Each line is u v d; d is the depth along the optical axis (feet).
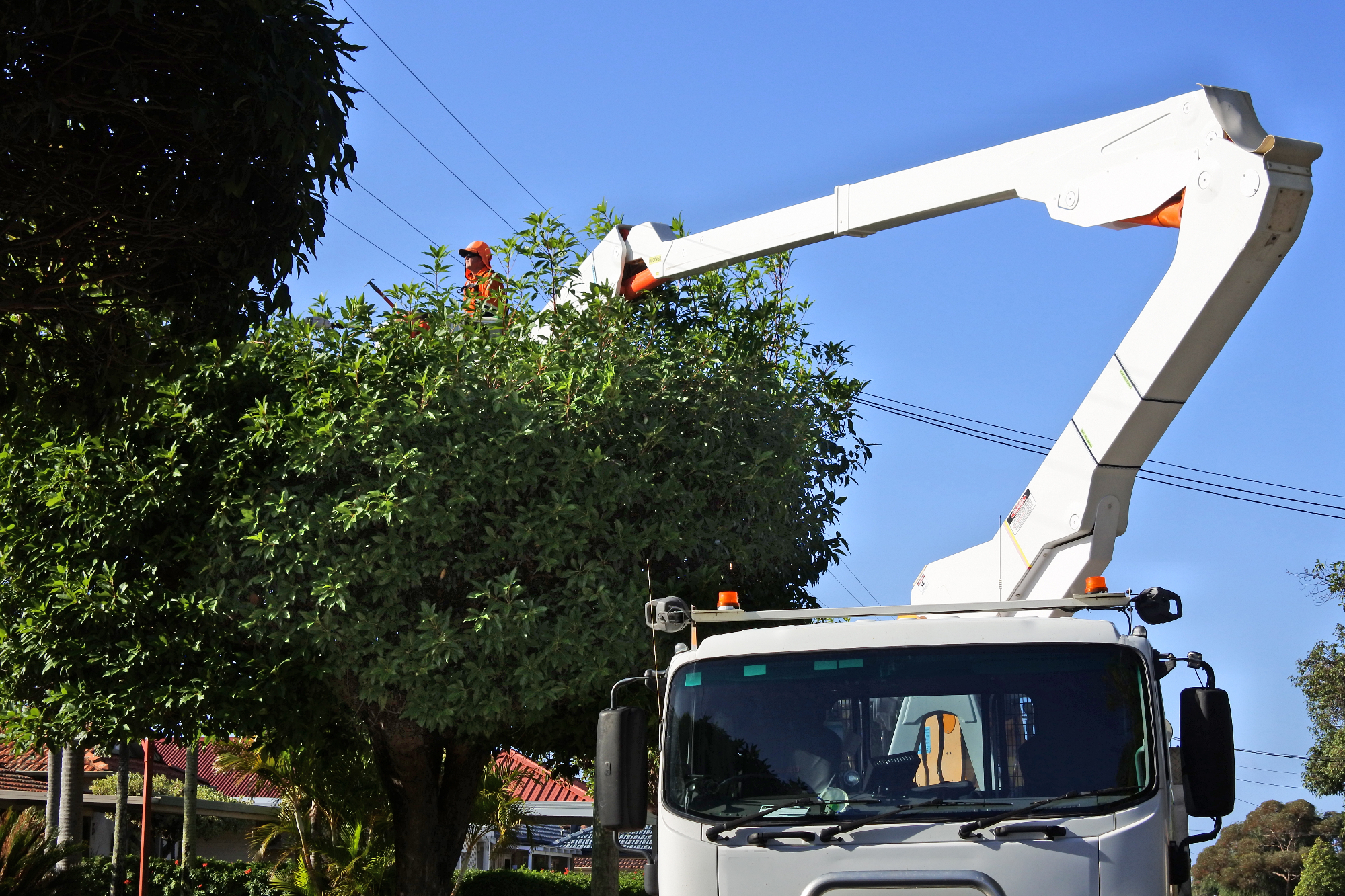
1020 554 26.58
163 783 95.35
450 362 36.65
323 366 37.63
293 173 26.76
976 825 17.43
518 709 37.09
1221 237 22.45
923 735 18.45
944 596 28.81
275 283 28.14
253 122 25.13
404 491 35.22
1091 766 17.76
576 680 35.27
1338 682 112.57
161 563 37.27
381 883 59.72
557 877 70.90
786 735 18.94
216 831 98.68
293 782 61.72
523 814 71.20
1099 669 18.38
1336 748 112.06
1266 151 21.62
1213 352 23.38
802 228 33.78
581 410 36.83
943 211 30.12
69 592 35.83
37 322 28.76
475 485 35.27
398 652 34.86
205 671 36.17
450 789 43.96
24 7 22.13
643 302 41.55
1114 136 25.46
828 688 19.11
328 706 38.19
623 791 19.19
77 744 39.50
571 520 36.11
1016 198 28.53
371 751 47.29
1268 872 239.50
